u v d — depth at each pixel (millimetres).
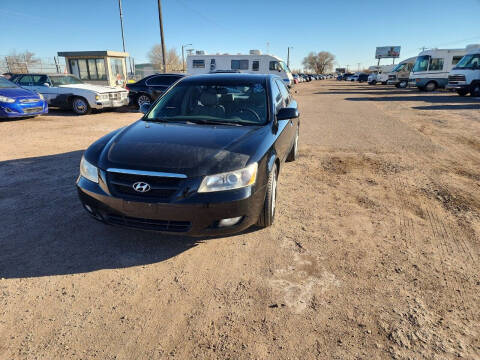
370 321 2156
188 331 2066
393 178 4996
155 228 2625
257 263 2779
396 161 5898
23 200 3912
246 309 2258
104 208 2676
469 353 1917
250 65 22406
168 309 2250
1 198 3961
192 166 2564
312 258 2857
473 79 18328
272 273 2650
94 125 9273
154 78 12844
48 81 11445
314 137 7918
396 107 14141
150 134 3098
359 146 7023
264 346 1959
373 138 7828
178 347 1947
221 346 1956
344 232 3314
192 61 23328
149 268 2689
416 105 14852
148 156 2672
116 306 2266
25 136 7559
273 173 3139
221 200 2535
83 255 2840
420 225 3500
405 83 30578
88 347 1934
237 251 2947
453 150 6730
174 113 3697
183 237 3152
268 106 3703
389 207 3943
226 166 2611
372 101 17094
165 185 2518
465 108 13469
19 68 24672
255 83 4008
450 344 1978
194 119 3549
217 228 2615
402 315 2209
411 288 2484
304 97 20250
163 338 2012
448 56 23219
